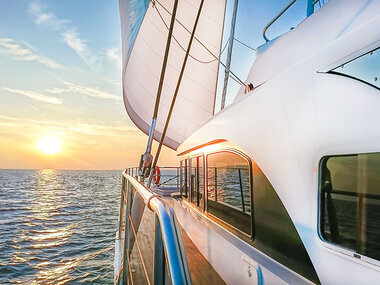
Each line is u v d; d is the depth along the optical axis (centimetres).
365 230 143
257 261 238
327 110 167
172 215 121
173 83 1275
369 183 142
